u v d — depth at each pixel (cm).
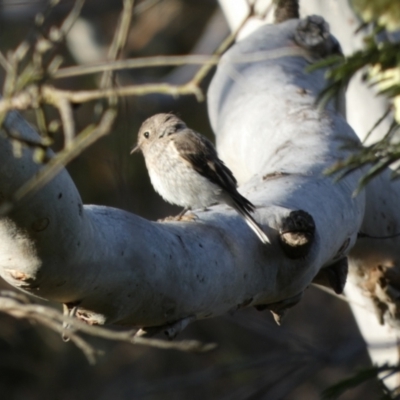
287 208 813
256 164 1028
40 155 571
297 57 1126
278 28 1160
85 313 691
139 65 641
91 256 637
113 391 1875
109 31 2714
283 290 816
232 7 1348
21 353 1873
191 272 718
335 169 634
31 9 2216
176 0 2600
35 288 633
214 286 742
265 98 1075
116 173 786
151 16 2561
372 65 628
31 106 595
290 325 2203
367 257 1084
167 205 2111
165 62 646
